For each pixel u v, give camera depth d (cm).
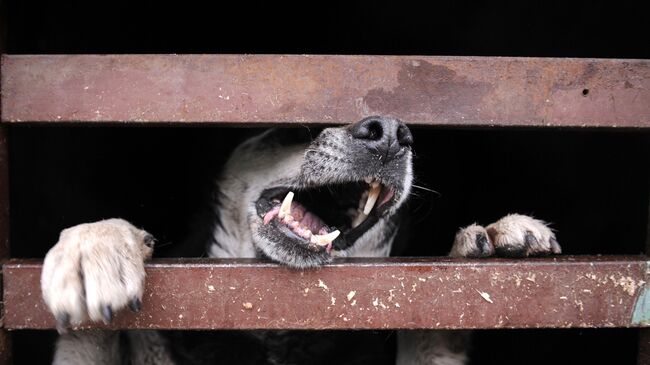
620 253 432
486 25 530
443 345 365
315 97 260
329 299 257
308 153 314
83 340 327
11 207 441
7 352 259
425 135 521
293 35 555
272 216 282
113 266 237
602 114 266
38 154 479
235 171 398
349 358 393
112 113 257
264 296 255
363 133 266
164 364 371
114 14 499
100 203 524
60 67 256
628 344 395
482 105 264
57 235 507
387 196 314
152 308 252
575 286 262
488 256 295
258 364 381
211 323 254
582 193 467
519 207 519
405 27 555
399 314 258
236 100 258
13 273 252
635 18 409
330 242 256
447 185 531
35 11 425
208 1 517
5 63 256
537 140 500
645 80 265
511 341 453
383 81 262
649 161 402
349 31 558
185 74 256
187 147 475
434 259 266
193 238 436
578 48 475
